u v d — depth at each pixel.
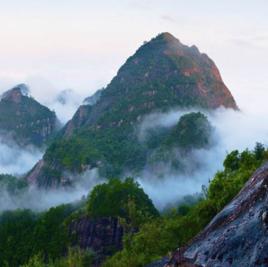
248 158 66.94
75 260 81.94
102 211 188.25
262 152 68.50
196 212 56.72
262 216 22.30
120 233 180.12
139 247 55.75
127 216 183.00
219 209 52.19
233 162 71.44
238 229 23.36
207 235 26.33
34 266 98.00
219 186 59.09
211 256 23.61
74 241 184.25
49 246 186.88
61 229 194.00
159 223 61.12
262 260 20.72
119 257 58.28
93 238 183.38
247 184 30.05
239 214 25.19
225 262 22.48
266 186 24.33
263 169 29.19
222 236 24.02
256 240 21.81
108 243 179.12
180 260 25.97
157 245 53.97
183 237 53.81
